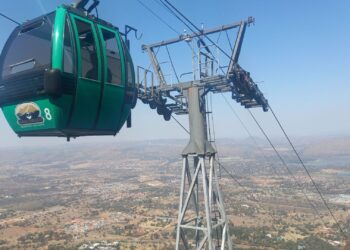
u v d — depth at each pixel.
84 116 9.34
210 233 15.73
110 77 10.14
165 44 20.31
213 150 17.55
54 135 9.86
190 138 17.56
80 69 9.01
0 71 9.59
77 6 10.32
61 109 8.68
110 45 10.47
